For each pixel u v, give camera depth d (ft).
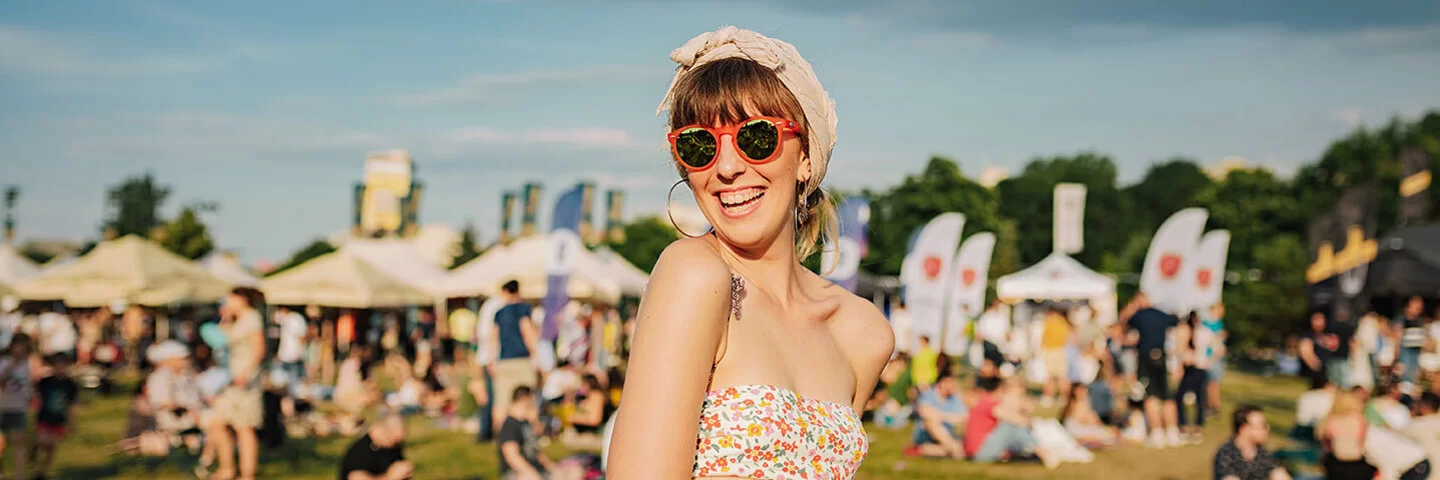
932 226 57.06
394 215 128.98
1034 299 105.40
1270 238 158.61
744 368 4.84
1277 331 96.78
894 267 157.99
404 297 75.97
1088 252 221.87
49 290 72.54
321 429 44.62
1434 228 77.82
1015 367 65.82
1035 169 239.50
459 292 81.15
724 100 5.04
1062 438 39.32
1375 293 75.92
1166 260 67.72
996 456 38.99
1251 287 100.73
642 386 4.44
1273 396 63.16
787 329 5.29
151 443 37.86
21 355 35.14
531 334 40.04
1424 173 78.84
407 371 53.93
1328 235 66.95
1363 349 51.85
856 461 5.24
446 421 48.21
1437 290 72.95
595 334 58.03
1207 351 51.85
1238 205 163.73
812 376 5.25
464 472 36.22
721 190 5.08
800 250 5.88
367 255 83.87
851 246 41.52
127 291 71.92
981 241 67.41
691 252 4.75
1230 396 63.10
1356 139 163.12
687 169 5.14
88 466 37.01
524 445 31.71
